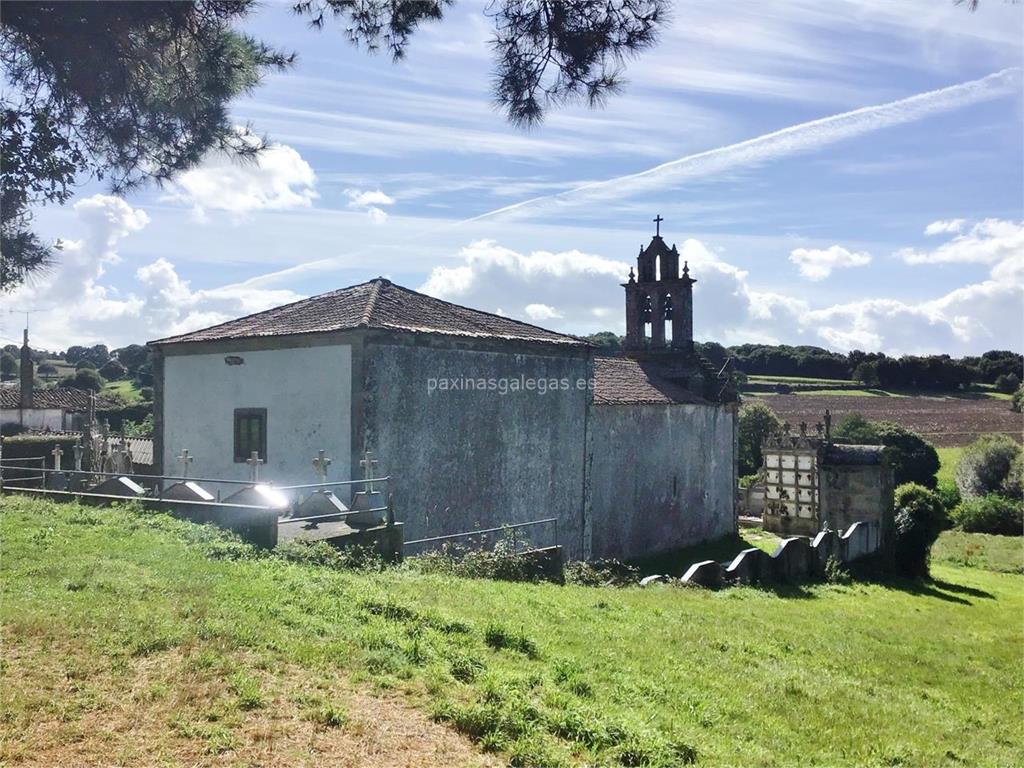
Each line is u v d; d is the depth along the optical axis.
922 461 57.12
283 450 17.05
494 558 15.13
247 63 8.60
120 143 8.62
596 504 23.98
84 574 9.27
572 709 7.09
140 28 7.92
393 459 16.45
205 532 12.33
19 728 5.61
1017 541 40.50
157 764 5.33
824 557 23.64
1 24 7.31
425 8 8.38
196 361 18.73
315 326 17.00
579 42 7.74
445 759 5.92
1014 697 11.92
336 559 12.20
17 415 50.31
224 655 7.14
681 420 28.83
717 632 12.68
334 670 7.24
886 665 12.83
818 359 103.62
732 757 7.12
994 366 99.94
